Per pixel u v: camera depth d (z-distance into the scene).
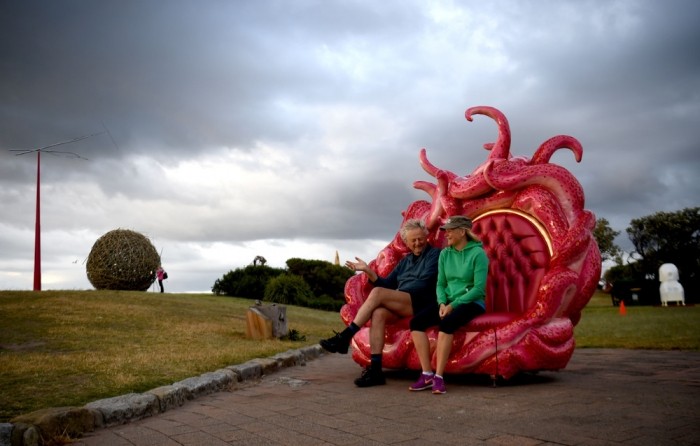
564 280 5.19
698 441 2.82
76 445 3.26
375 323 5.40
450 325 4.84
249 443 3.16
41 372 5.37
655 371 5.58
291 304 23.27
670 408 3.67
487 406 4.00
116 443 3.28
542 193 5.79
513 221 6.01
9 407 3.91
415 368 5.48
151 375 5.25
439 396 4.55
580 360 6.86
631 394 4.25
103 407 3.79
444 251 5.28
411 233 5.68
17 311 10.88
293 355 7.49
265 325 9.62
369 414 3.87
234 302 19.72
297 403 4.40
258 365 6.17
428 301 5.50
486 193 6.19
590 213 5.65
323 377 6.09
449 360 5.14
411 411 3.93
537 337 5.02
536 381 5.19
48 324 9.67
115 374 5.27
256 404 4.41
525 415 3.62
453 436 3.14
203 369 5.76
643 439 2.88
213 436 3.36
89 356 6.60
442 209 6.43
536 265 5.75
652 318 16.28
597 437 2.96
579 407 3.80
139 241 19.64
